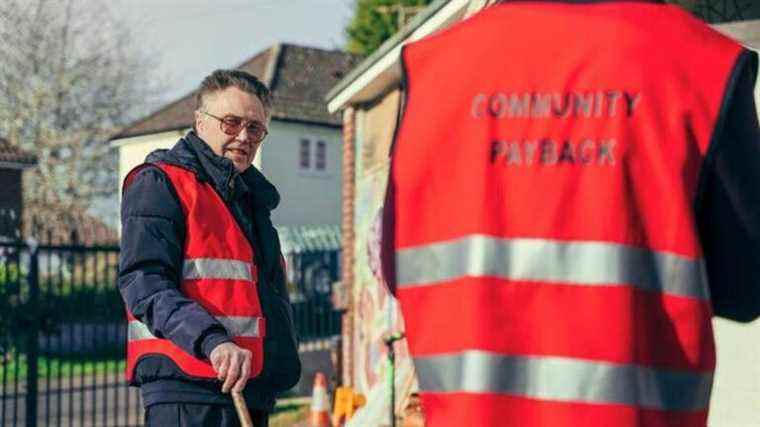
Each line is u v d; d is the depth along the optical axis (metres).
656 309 2.45
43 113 43.06
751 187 2.48
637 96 2.49
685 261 2.44
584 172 2.48
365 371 15.87
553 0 2.64
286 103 39.56
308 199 39.56
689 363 2.44
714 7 7.89
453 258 2.55
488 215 2.51
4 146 40.25
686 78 2.50
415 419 9.42
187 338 4.15
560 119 2.52
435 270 2.58
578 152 2.50
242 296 4.52
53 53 43.09
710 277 2.56
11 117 42.81
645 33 2.53
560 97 2.53
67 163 43.25
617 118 2.48
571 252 2.47
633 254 2.44
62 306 13.58
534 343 2.46
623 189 2.46
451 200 2.58
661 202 2.46
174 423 4.39
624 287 2.43
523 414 2.46
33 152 42.91
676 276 2.44
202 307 4.29
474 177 2.54
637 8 2.58
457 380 2.51
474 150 2.56
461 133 2.59
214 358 4.08
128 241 4.39
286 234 31.16
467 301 2.50
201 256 4.46
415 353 2.60
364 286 16.08
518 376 2.47
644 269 2.45
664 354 2.45
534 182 2.51
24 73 42.91
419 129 2.63
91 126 43.69
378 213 15.71
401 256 2.62
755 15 7.82
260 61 42.19
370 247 15.83
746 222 2.48
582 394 2.42
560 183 2.49
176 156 4.58
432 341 2.56
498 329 2.48
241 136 4.67
